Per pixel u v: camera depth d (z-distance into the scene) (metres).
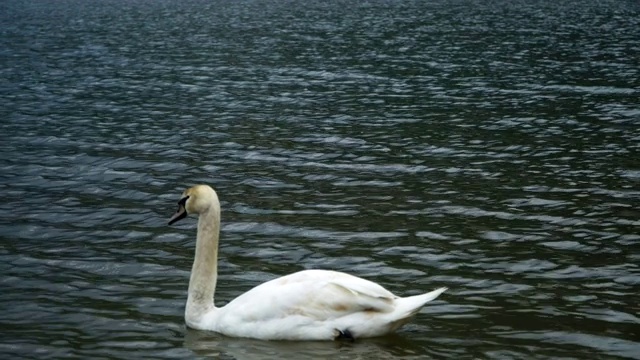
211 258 10.77
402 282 12.55
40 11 59.94
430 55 37.31
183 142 22.05
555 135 22.23
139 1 66.75
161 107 26.98
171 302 11.80
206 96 28.80
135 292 12.20
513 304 11.63
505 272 12.86
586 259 13.34
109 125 24.31
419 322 10.98
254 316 10.29
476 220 15.41
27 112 26.27
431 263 13.30
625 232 14.59
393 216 15.72
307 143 21.77
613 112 25.06
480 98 27.62
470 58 36.25
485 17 51.94
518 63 34.69
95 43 42.97
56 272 13.01
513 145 21.19
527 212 15.82
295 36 44.47
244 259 13.60
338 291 10.08
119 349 10.25
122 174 18.98
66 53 39.56
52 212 16.14
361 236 14.61
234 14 56.56
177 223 15.52
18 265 13.31
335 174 18.78
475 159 19.89
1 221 15.58
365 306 10.01
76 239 14.61
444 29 46.34
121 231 15.06
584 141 21.48
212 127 23.88
